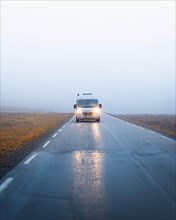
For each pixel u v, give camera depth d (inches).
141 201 288.8
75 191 319.0
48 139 752.3
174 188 332.8
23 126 1184.2
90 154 538.3
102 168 427.5
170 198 298.0
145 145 651.5
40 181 357.4
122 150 583.5
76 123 1339.8
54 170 413.7
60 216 250.8
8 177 375.9
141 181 360.8
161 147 625.0
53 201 287.6
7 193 311.9
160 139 759.7
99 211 262.2
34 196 302.2
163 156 522.0
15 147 634.2
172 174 395.9
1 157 518.9
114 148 607.5
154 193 314.0
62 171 408.2
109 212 260.1
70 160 482.9
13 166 447.2
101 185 342.0
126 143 681.6
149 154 541.0
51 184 344.8
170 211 262.8
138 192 317.1
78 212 259.9
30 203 282.0
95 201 288.2
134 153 550.9
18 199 293.1
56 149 594.9
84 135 837.2
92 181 358.3
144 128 1079.0
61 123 1346.0
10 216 250.7
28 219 244.5
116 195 306.5
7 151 582.9
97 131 951.6
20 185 340.5
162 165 449.7
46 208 269.0
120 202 285.6
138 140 735.7
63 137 792.3
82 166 439.2
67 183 349.4
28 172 402.0
